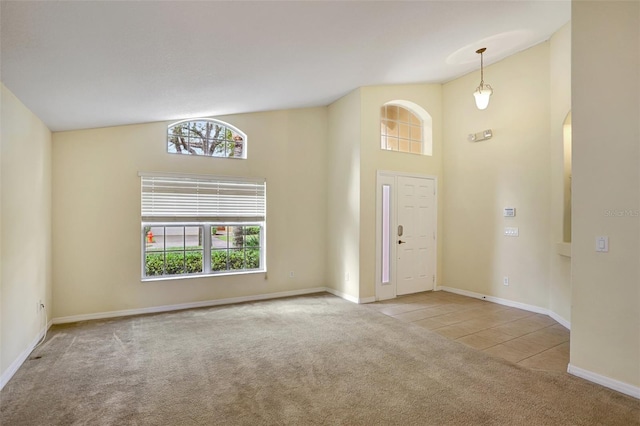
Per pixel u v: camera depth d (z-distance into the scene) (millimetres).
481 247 5176
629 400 2387
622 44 2504
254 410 2270
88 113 3635
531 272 4559
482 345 3398
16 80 2604
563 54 4012
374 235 5090
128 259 4379
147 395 2455
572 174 2770
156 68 2879
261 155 5215
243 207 5102
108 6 1902
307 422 2143
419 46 3842
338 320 4176
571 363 2785
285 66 3520
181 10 2105
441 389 2543
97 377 2721
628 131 2471
